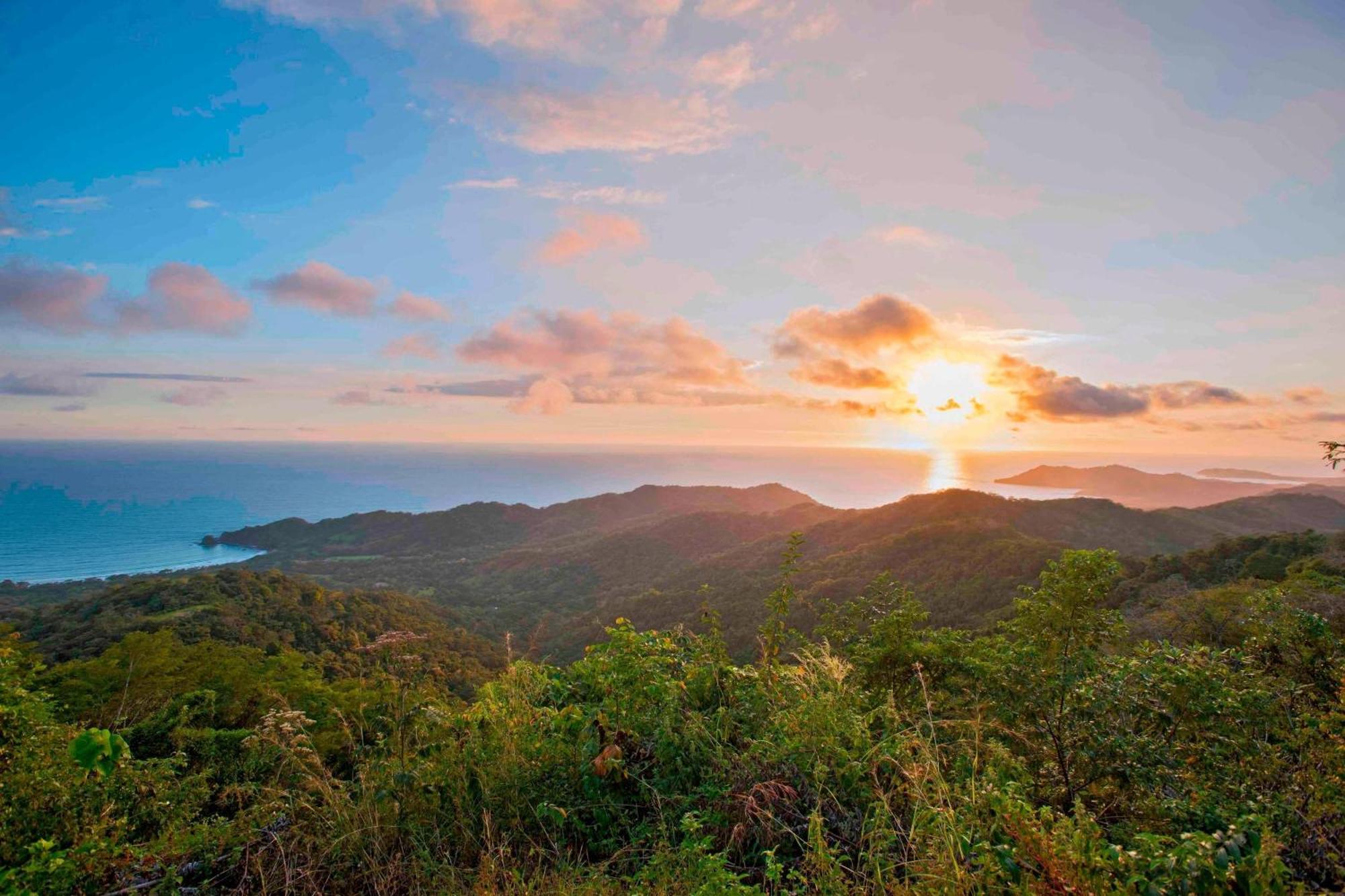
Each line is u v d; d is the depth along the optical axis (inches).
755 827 101.0
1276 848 67.8
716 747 120.9
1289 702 134.0
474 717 134.4
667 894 83.7
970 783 91.0
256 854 101.0
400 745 126.2
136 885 95.0
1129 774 123.3
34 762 102.3
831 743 114.9
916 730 116.9
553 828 106.6
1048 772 132.6
